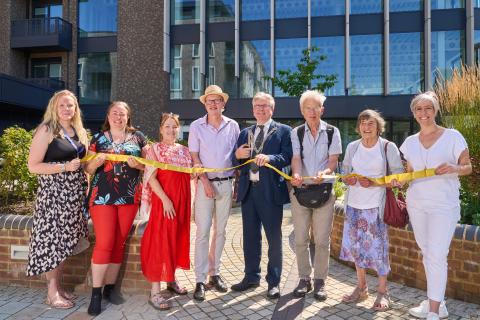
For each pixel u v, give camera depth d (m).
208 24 18.56
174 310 3.70
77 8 20.05
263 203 4.02
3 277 4.31
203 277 4.07
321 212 3.97
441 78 6.49
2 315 3.58
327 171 3.87
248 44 18.31
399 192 4.21
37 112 18.61
